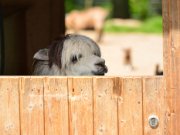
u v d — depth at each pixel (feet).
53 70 21.80
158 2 130.00
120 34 104.22
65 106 17.98
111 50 78.33
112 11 124.88
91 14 105.60
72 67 21.30
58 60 21.57
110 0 139.85
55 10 32.53
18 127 18.21
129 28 108.58
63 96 17.97
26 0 31.83
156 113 17.67
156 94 17.61
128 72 56.49
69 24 107.65
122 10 123.44
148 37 97.55
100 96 17.85
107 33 105.91
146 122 17.72
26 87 18.06
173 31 17.20
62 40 21.97
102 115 17.88
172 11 17.17
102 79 17.80
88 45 21.57
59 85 17.95
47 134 18.12
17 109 18.16
